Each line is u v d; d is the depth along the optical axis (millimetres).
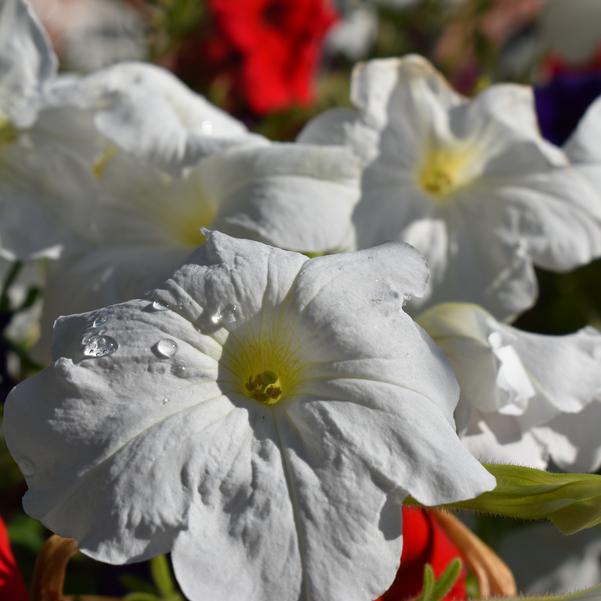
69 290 340
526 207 358
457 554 334
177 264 335
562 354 314
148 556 261
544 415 311
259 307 288
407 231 350
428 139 365
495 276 353
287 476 271
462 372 310
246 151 331
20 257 342
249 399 284
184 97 374
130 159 346
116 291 334
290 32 513
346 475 269
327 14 519
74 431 268
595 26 540
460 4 612
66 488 265
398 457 269
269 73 512
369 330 282
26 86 363
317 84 584
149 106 339
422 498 265
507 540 416
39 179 350
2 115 358
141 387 273
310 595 260
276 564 262
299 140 356
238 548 264
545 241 354
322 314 285
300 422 278
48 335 341
